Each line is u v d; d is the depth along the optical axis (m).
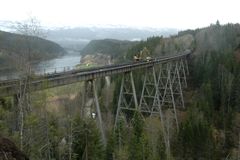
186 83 90.62
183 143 50.00
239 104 73.12
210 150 50.28
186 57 99.81
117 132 37.12
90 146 27.38
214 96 79.12
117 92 65.44
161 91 76.25
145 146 34.03
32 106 19.41
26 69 17.77
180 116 69.88
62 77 27.83
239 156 49.59
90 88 34.44
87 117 30.08
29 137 17.80
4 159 8.03
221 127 65.00
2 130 16.30
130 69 42.69
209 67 90.81
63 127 25.86
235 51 111.75
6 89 20.77
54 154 23.67
